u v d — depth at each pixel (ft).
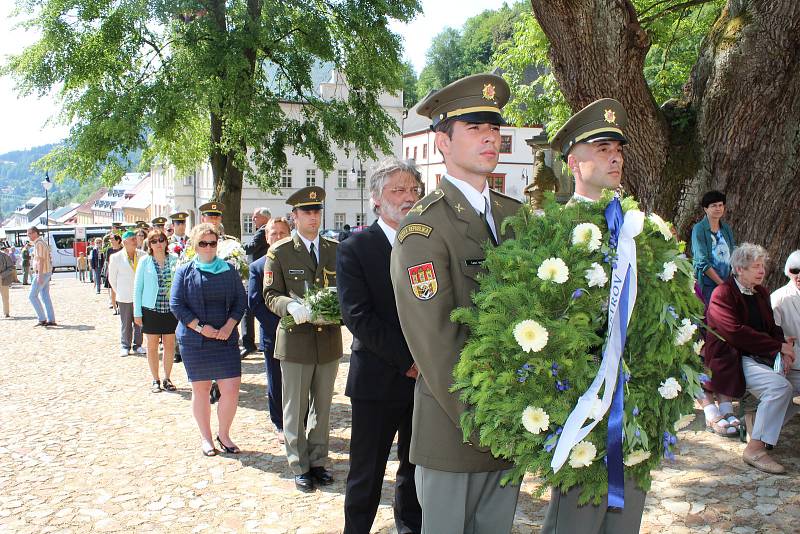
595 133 9.37
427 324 8.00
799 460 16.52
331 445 18.81
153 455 18.10
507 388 7.60
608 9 21.54
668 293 8.55
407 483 12.41
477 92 8.52
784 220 22.70
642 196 23.80
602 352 8.04
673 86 46.19
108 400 24.32
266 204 171.12
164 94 66.39
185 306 17.90
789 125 22.11
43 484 16.05
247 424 20.86
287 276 16.34
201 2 67.87
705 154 23.06
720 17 24.32
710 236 22.17
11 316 52.39
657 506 14.07
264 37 67.46
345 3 74.18
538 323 7.53
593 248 8.11
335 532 13.33
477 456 8.55
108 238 72.08
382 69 76.02
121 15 67.72
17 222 524.11
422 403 8.78
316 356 15.48
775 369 17.62
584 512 9.20
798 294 17.80
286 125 75.31
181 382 27.22
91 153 69.31
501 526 8.97
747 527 13.07
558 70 23.12
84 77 71.61
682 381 8.60
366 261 11.66
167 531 13.44
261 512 14.33
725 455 16.93
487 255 8.06
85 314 53.36
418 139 188.65
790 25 21.36
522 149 166.81
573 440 7.57
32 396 25.07
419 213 8.34
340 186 175.94
